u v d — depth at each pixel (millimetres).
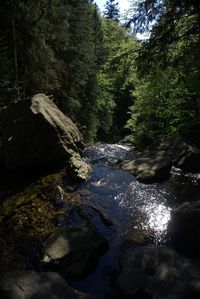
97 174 7297
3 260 4355
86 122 24172
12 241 4758
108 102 35250
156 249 4395
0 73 11242
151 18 9891
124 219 5688
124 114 47188
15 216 5324
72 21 22109
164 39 9547
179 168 7902
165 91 13523
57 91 18094
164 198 6477
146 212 5930
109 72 12180
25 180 6465
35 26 13000
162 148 8703
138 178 7199
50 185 6359
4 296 3465
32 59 13375
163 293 3719
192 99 12516
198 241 4574
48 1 14477
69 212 5676
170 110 13203
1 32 12180
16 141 6656
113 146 10828
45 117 6738
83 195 6285
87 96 25938
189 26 10477
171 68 12234
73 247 4457
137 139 13758
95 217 5637
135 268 4160
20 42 12812
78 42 22719
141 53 10125
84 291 4047
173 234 5035
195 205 5160
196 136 12133
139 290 3850
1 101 10734
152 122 15727
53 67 16656
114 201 6234
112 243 4992
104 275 4328
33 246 4715
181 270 4031
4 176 6535
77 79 20906
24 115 6781
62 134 7527
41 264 4203
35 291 3588
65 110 19234
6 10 11797
